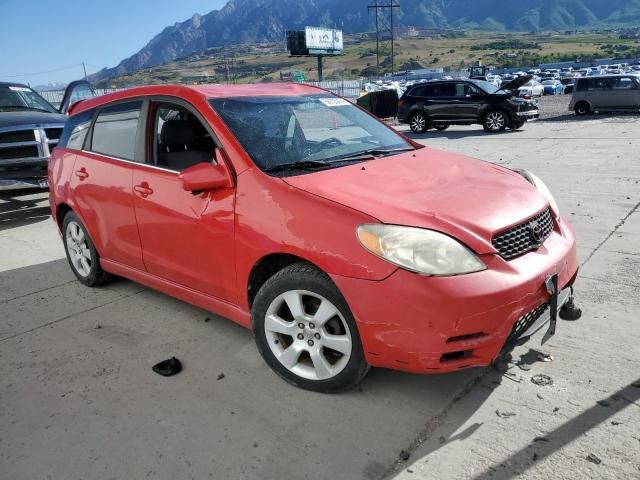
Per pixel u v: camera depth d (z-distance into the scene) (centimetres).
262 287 290
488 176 322
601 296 382
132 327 379
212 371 314
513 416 257
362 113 412
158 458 244
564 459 228
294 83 423
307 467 233
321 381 280
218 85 375
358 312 249
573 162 936
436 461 231
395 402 274
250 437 254
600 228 544
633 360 297
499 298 238
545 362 300
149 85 383
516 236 265
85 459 246
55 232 679
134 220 369
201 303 346
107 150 402
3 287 480
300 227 267
